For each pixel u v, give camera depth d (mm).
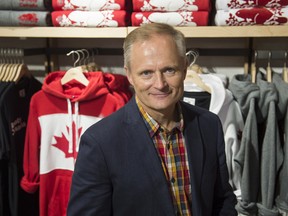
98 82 1324
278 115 1305
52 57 1768
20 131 1521
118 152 822
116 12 1326
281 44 1623
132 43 774
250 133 1282
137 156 826
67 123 1391
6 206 1530
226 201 1008
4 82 1451
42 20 1399
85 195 835
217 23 1291
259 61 1635
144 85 770
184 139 903
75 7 1358
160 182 818
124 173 818
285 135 1289
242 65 1676
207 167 911
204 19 1271
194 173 875
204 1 1259
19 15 1401
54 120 1403
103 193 835
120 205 839
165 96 778
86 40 1793
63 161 1428
